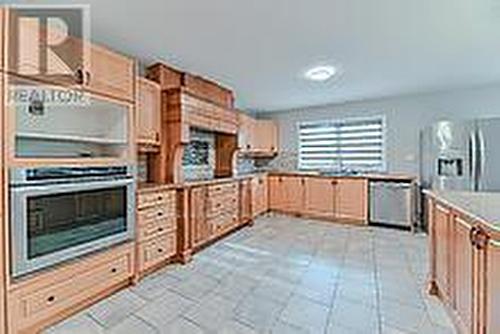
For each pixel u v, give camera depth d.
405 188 5.40
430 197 2.98
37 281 2.16
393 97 6.14
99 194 2.67
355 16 3.07
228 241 4.69
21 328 2.07
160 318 2.44
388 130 6.22
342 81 5.14
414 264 3.68
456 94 5.62
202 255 4.02
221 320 2.42
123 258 2.91
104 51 2.74
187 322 2.38
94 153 3.09
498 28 3.35
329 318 2.46
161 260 3.44
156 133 3.92
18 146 2.46
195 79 4.68
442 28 3.34
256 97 6.14
